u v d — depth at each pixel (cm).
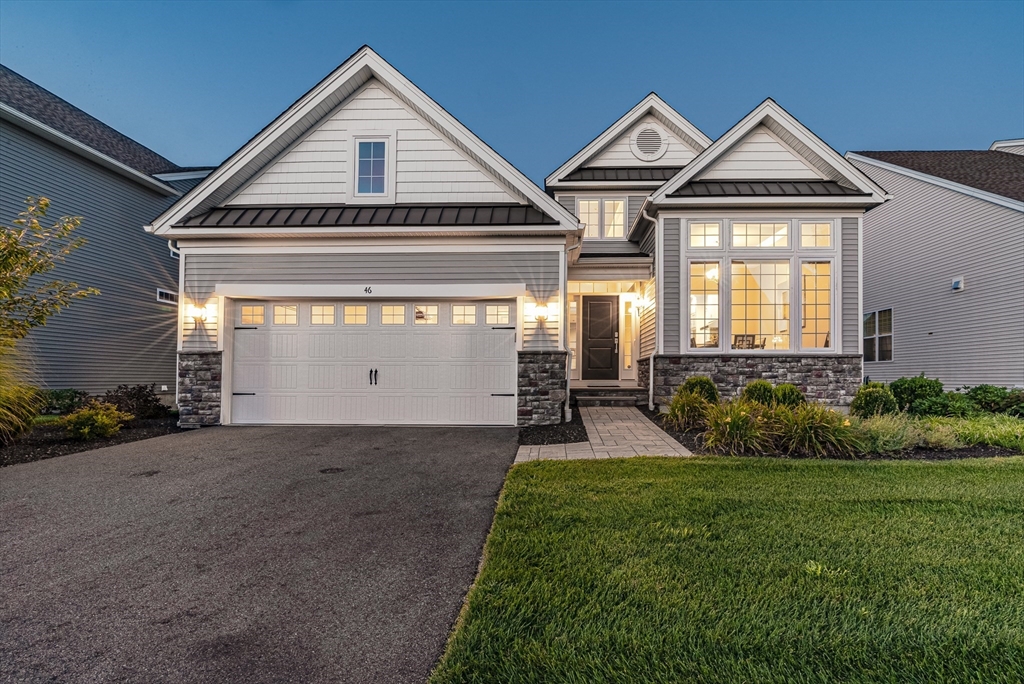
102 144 1344
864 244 1642
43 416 932
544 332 873
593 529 357
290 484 510
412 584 296
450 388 880
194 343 895
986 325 1207
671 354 1007
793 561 303
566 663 212
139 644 239
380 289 877
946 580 280
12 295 708
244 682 212
